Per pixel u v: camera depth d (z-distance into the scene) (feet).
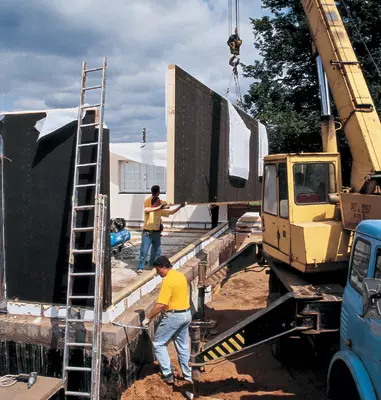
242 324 19.19
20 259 21.01
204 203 27.43
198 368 19.45
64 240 20.40
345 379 15.24
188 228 47.42
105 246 19.29
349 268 16.14
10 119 20.89
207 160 27.96
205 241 38.04
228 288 37.83
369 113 20.52
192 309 30.01
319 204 21.06
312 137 58.54
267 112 57.88
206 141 27.73
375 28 58.03
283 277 21.49
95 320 17.24
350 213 18.85
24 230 20.93
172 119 22.17
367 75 57.00
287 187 21.03
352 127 20.71
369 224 14.82
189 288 29.35
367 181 18.92
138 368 21.26
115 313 20.25
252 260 28.71
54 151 20.47
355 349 14.55
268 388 20.45
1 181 20.88
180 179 23.39
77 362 19.22
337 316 18.02
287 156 20.99
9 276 21.16
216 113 29.66
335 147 23.38
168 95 22.22
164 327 19.88
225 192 32.12
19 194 20.93
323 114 24.03
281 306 18.76
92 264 19.77
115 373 18.45
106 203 18.53
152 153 44.50
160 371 21.79
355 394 14.73
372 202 17.17
